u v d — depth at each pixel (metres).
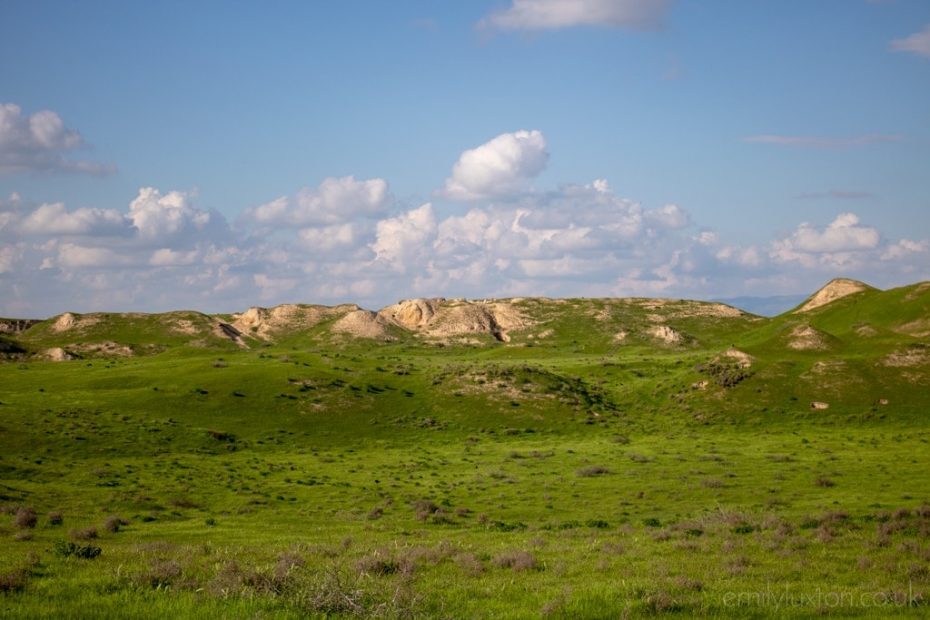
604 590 21.08
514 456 84.56
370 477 72.31
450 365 152.50
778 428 101.38
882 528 35.78
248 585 19.41
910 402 106.38
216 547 33.62
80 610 16.98
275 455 87.19
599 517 51.62
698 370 127.25
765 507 51.91
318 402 112.56
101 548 31.48
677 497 58.09
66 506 54.66
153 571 21.70
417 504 56.81
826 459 75.06
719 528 37.81
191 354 169.62
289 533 43.81
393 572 24.59
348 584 19.28
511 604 19.48
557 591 21.12
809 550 30.38
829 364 119.44
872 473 65.69
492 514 54.25
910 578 24.59
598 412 115.06
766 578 24.45
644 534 39.50
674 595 20.72
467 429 105.94
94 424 91.19
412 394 121.50
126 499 58.03
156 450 83.12
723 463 73.88
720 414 108.69
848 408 106.38
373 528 46.59
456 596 20.52
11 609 17.06
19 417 90.31
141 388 116.56
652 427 107.00
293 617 16.39
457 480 70.12
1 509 50.25
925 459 73.38
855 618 18.80
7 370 143.88
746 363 124.69
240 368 129.88
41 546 33.75
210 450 86.56
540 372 134.25
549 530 45.09
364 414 110.19
